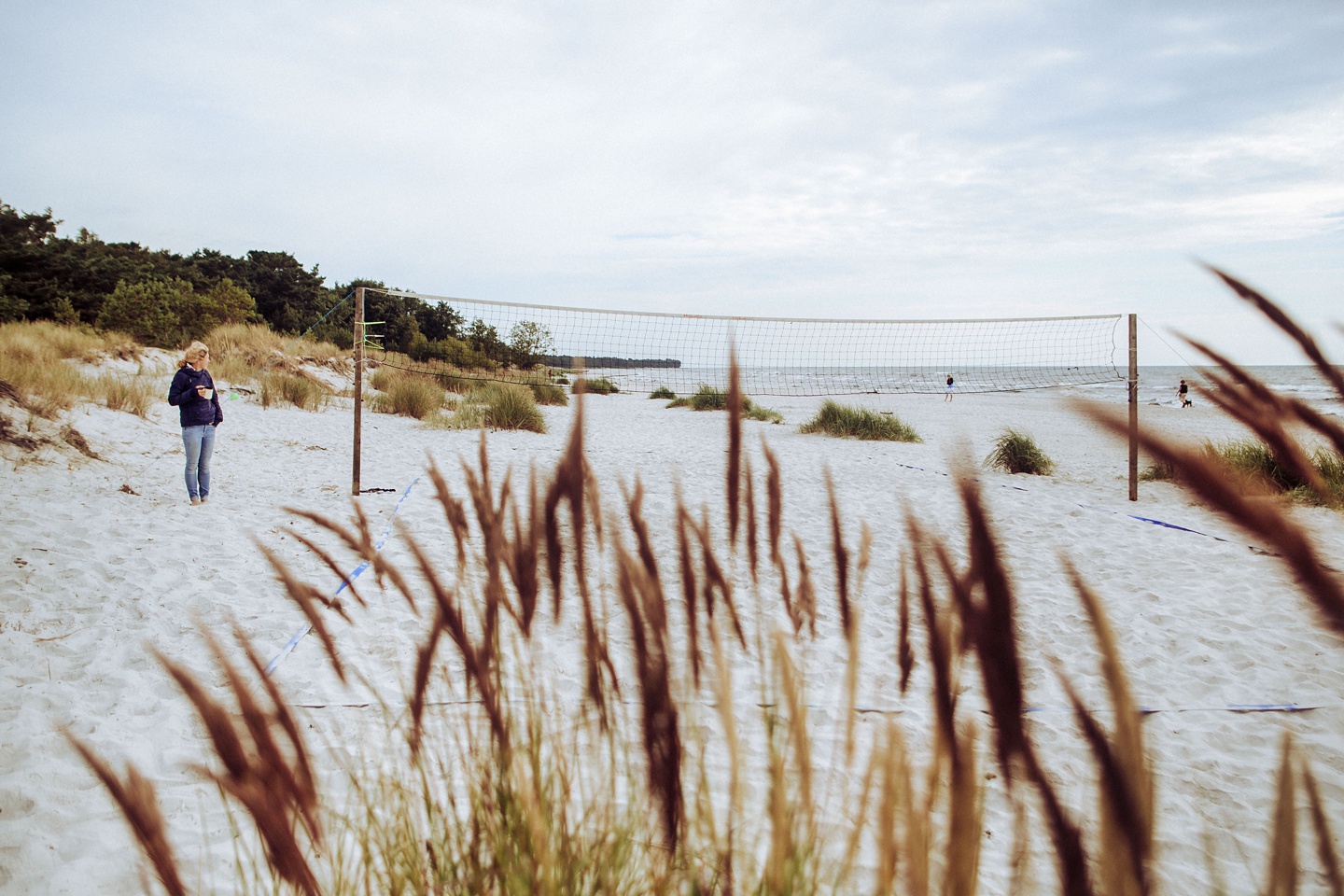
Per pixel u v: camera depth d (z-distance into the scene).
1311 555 0.33
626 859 1.23
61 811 2.31
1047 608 4.43
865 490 8.14
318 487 7.50
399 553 5.07
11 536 4.82
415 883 1.27
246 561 4.82
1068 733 2.74
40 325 15.19
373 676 3.21
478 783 1.29
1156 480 8.94
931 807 0.62
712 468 9.45
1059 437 14.59
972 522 0.52
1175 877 2.04
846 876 0.84
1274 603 4.53
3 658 3.27
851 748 0.87
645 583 0.90
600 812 1.27
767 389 32.53
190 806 2.33
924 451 12.05
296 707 2.88
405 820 1.37
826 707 2.87
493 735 1.22
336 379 17.86
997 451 10.34
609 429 14.52
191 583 4.32
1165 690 3.46
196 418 6.35
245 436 10.15
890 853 0.64
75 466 6.89
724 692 0.90
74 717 2.84
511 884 1.16
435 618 1.14
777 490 1.16
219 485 7.23
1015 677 0.51
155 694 3.06
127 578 4.32
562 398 18.73
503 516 1.21
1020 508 7.45
